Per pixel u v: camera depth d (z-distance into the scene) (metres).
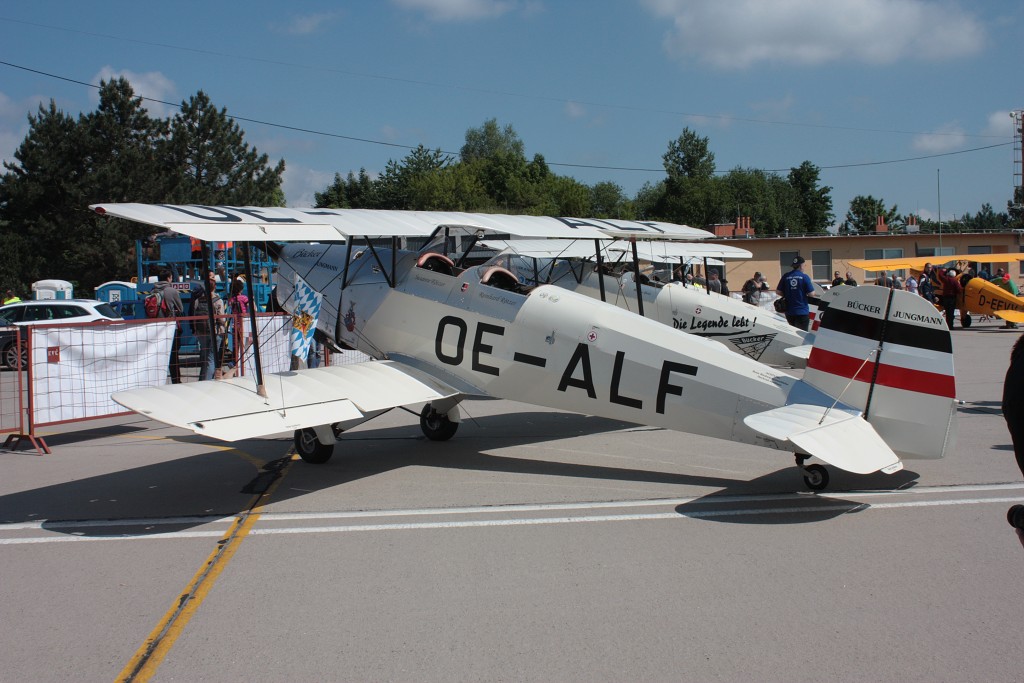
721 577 4.14
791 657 3.25
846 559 4.38
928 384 5.33
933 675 3.09
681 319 12.53
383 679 3.12
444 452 7.59
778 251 32.84
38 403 8.29
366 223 7.25
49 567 4.52
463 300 7.39
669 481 6.25
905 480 6.05
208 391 6.08
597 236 8.91
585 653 3.31
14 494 6.25
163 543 4.93
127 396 5.76
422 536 4.95
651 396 6.35
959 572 4.16
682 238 10.09
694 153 82.44
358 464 7.17
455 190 51.94
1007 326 22.05
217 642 3.49
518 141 77.25
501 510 5.52
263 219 6.63
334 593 4.03
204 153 42.88
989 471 6.30
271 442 8.48
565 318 6.77
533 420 9.34
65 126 38.75
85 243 37.06
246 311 14.25
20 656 3.39
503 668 3.19
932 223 72.88
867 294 5.54
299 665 3.25
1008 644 3.34
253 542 4.91
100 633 3.61
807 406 5.66
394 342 7.96
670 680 3.08
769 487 5.97
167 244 17.44
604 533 4.93
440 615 3.73
